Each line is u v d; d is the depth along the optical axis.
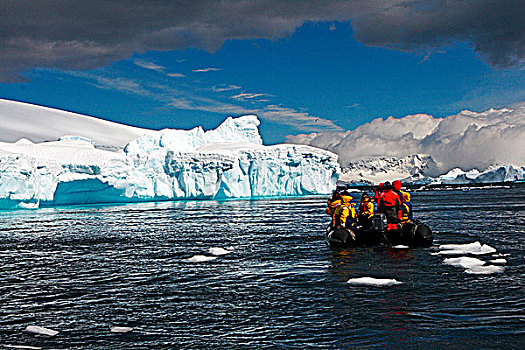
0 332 8.14
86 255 17.02
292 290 10.49
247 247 17.84
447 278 11.05
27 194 45.59
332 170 81.75
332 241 16.23
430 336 7.27
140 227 27.89
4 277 13.04
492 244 16.84
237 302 9.68
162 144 93.88
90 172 54.59
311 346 7.08
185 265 14.30
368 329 7.69
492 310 8.43
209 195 68.44
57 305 9.87
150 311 9.24
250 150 75.44
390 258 13.92
